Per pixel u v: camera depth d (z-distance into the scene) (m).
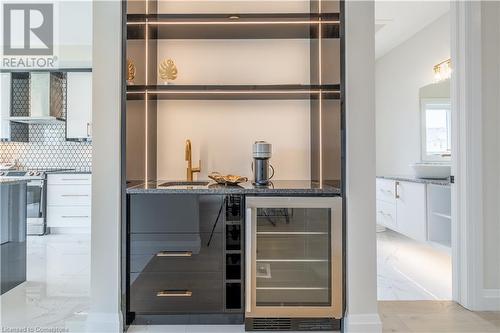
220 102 2.53
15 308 2.24
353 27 1.90
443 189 2.96
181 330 1.93
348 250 1.88
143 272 1.92
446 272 2.95
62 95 4.75
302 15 2.18
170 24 2.25
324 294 1.93
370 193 1.89
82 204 4.34
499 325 2.01
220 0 2.53
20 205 2.70
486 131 2.25
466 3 2.22
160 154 2.51
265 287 1.94
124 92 1.91
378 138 4.80
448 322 2.04
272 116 2.53
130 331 1.91
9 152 4.78
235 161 2.52
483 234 2.25
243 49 2.54
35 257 3.39
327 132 2.17
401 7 3.44
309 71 2.54
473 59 2.22
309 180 2.51
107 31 1.90
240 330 1.94
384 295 2.46
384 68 4.73
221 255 1.93
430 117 3.90
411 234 3.20
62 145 4.77
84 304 2.30
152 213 1.91
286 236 1.93
